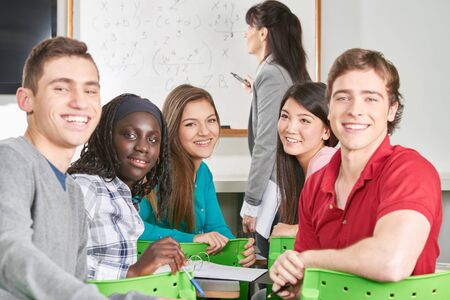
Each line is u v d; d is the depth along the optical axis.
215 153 3.72
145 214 2.38
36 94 1.33
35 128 1.35
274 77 3.07
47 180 1.26
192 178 2.52
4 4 3.74
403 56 3.69
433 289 1.31
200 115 2.55
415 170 1.49
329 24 3.71
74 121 1.33
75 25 3.72
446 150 3.68
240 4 3.68
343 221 1.62
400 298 1.31
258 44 3.34
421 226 1.39
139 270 1.62
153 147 1.86
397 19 3.69
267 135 2.96
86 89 1.35
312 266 1.47
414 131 3.68
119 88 3.72
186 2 3.70
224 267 1.95
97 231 1.67
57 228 1.27
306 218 1.81
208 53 3.70
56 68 1.32
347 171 1.66
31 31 3.75
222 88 3.70
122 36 3.71
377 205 1.54
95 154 1.79
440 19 3.67
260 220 2.79
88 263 1.63
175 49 3.71
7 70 3.75
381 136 1.62
